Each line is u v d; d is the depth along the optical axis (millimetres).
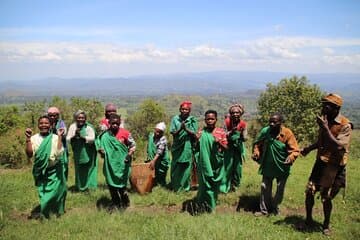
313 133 48375
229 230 7598
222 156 9031
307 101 49625
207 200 9070
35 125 24859
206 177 8883
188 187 10930
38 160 8383
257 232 7613
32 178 12820
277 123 8430
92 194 10391
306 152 8055
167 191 10820
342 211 9250
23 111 31266
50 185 8586
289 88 50875
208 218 8359
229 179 10617
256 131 28750
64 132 8961
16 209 9406
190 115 10992
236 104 10633
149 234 7535
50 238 7422
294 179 12602
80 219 8438
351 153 25312
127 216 8680
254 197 10117
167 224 8086
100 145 9398
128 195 10312
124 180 9258
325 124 7164
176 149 10805
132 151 9297
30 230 7801
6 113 25500
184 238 7277
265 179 8836
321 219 8656
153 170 10805
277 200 8875
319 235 7672
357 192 10703
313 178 7785
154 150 11516
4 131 22156
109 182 9125
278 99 50719
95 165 11039
